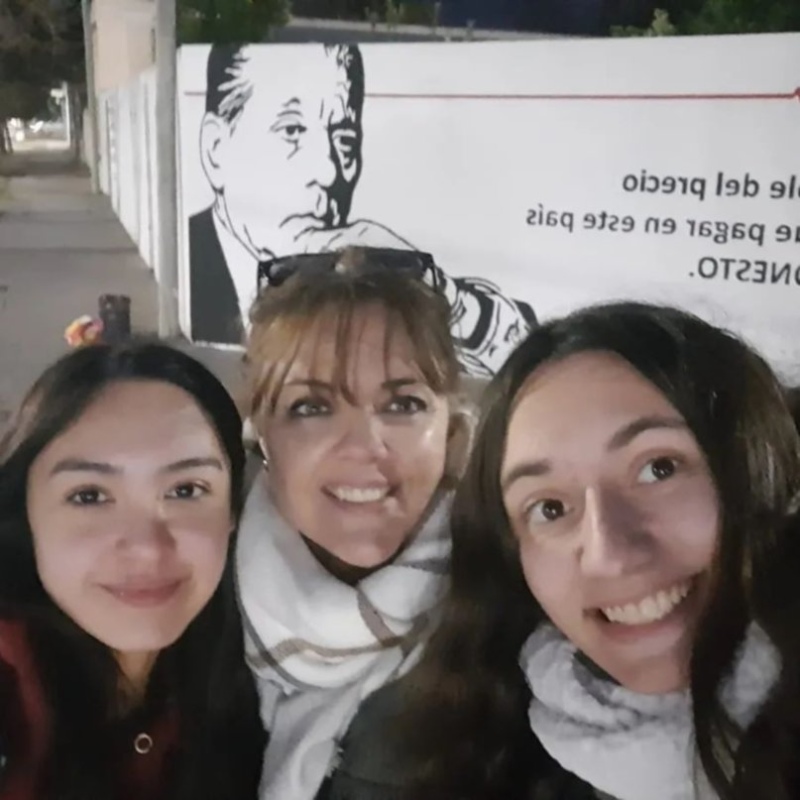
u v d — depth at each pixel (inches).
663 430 20.9
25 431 23.7
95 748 24.6
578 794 22.5
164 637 24.0
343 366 22.4
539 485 21.6
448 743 23.0
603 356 21.0
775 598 21.0
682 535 21.1
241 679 24.0
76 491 23.6
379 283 22.0
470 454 22.0
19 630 24.3
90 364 23.5
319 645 23.4
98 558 23.8
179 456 23.3
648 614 21.5
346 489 22.7
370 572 23.0
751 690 21.4
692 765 21.8
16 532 23.9
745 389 20.3
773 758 21.5
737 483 20.7
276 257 22.6
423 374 22.0
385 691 23.3
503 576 22.3
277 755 24.0
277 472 23.0
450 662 22.8
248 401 22.9
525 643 22.4
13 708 24.5
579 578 21.7
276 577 23.4
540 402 21.4
